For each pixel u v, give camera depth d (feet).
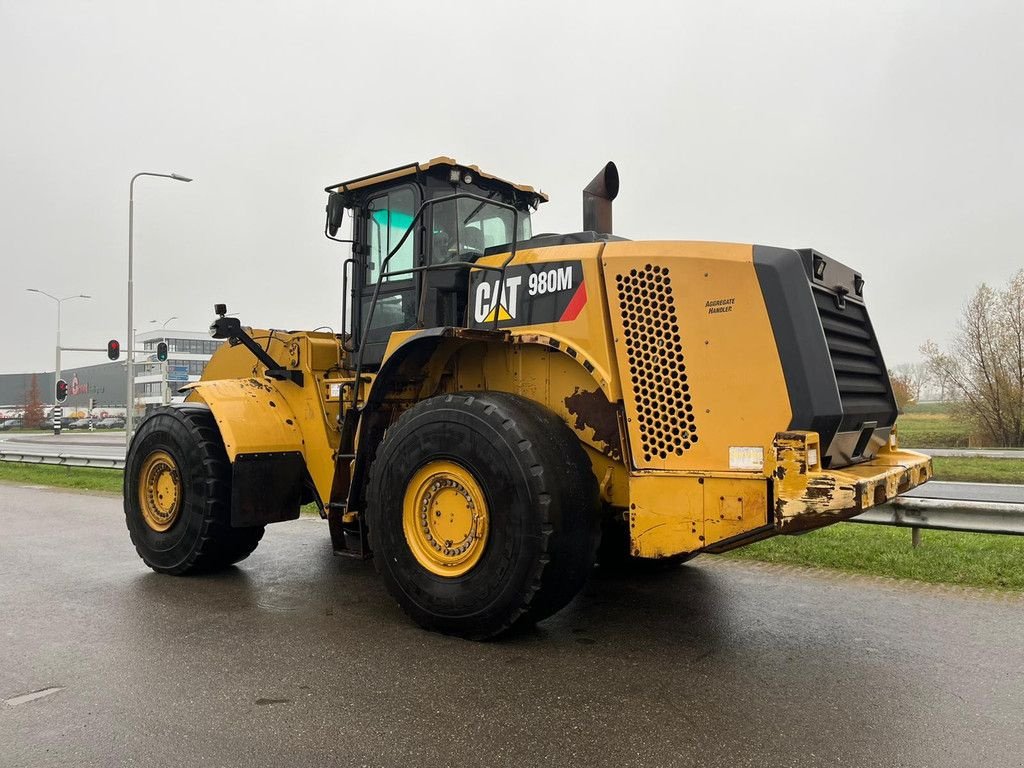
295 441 19.56
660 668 12.72
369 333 18.95
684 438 13.56
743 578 19.03
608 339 14.47
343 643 14.08
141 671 12.67
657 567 19.76
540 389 15.80
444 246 17.47
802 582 18.53
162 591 18.03
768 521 12.57
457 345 16.49
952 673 12.42
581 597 17.31
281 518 19.15
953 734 10.16
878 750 9.71
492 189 18.93
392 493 14.99
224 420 18.48
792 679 12.20
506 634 14.06
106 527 27.37
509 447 13.44
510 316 16.03
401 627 15.07
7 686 12.06
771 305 13.05
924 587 17.93
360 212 19.42
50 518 29.60
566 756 9.58
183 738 10.16
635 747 9.82
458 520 14.33
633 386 14.07
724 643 14.05
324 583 18.84
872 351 16.22
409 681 12.13
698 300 13.62
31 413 222.48
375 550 15.29
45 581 19.10
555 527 13.15
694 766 9.31
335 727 10.46
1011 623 15.07
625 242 14.67
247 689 11.85
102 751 9.80
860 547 21.16
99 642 14.21
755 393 13.02
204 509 18.80
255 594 17.75
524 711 10.96
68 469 52.16
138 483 20.31
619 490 15.03
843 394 13.99
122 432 181.78
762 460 12.84
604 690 11.75
